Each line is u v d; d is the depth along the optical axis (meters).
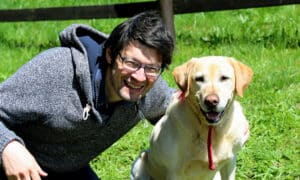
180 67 3.96
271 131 5.44
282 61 7.17
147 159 4.36
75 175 3.76
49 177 3.65
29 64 3.22
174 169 4.00
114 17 8.69
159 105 3.87
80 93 3.25
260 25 9.02
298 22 9.05
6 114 3.21
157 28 3.08
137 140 5.43
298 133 5.45
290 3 7.90
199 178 4.09
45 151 3.47
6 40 9.64
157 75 3.18
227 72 3.81
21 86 3.18
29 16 9.20
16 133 3.37
